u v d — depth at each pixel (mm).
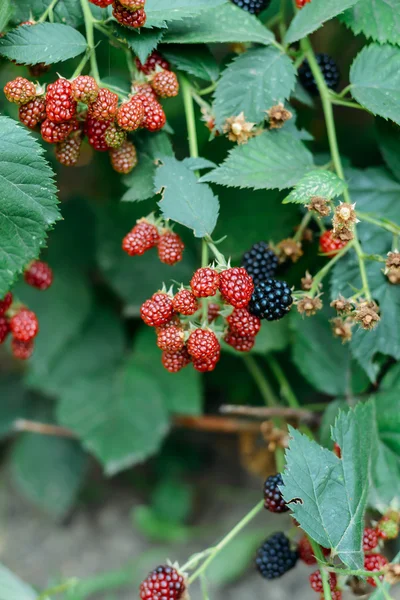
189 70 744
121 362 962
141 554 966
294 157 744
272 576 757
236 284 686
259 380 903
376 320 708
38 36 716
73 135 723
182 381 935
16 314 757
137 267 930
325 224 789
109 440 920
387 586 698
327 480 705
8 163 705
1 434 1012
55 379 954
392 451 769
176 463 1015
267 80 746
